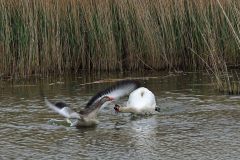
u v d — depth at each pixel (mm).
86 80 18594
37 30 19609
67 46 20016
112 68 20188
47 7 19609
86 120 12719
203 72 19594
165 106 14531
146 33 20141
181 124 12820
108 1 20125
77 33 20047
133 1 20203
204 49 20203
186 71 19969
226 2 20344
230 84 16875
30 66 19406
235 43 20375
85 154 10883
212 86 16938
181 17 20359
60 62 19703
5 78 19203
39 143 11625
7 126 12891
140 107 13742
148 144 11406
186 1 20578
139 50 20328
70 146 11391
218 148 11023
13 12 19453
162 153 10820
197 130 12297
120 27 20266
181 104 14695
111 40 20078
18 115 13859
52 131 12477
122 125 12898
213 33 20188
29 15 19344
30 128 12711
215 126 12562
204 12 20203
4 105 14961
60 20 19953
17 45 19438
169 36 20328
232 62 20609
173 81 18031
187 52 20500
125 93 12961
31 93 16562
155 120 13258
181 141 11547
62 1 19984
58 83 18172
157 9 20312
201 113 13727
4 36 19250
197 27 20344
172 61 20406
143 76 19156
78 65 20266
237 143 11297
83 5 20141
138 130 12438
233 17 20219
